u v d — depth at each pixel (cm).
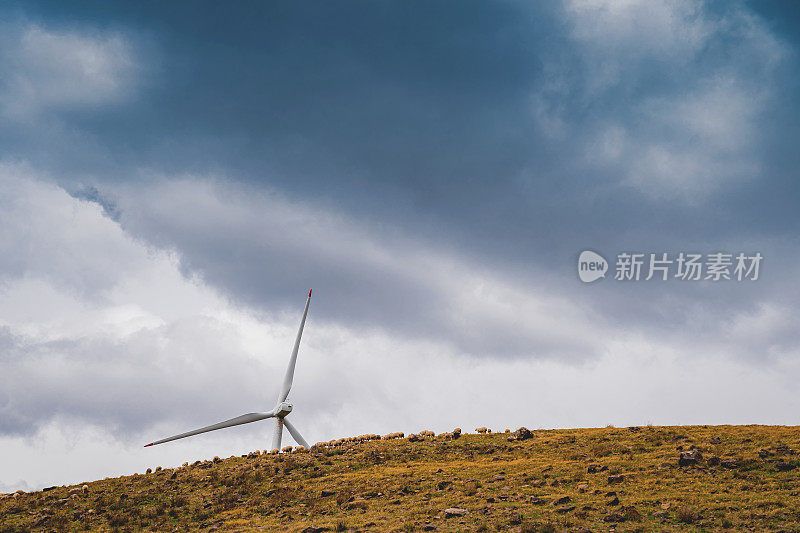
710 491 4178
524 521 3788
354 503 4566
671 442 5600
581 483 4603
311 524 4188
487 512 4050
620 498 4150
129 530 4728
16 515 5441
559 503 4128
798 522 3484
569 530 3562
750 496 3991
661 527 3559
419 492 4759
